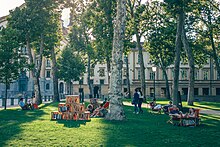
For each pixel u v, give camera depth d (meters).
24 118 20.83
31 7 36.88
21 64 30.70
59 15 39.66
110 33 35.22
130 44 37.78
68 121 18.92
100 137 13.11
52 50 44.53
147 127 16.53
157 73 84.69
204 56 50.06
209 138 13.62
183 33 38.38
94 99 27.14
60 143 11.73
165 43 43.88
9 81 30.56
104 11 35.22
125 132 14.59
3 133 13.80
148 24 43.69
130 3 41.00
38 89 38.75
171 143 12.20
